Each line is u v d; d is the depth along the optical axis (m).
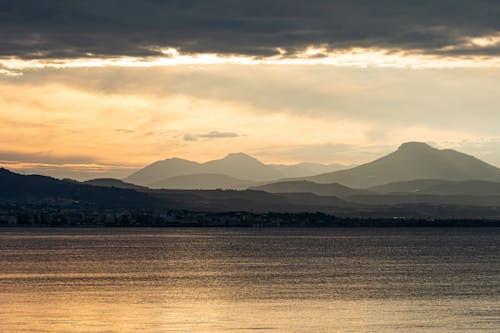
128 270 199.88
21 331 106.44
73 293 146.75
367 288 154.88
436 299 136.75
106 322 113.19
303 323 112.31
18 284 163.75
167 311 123.38
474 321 113.50
